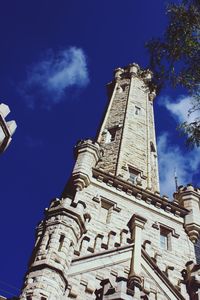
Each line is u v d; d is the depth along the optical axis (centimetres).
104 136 3173
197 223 2406
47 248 1631
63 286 1539
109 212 2239
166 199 2498
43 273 1502
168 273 1964
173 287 1838
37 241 1903
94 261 1775
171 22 1622
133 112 3566
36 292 1420
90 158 2477
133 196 2428
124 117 3403
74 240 1752
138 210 2336
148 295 1755
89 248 1848
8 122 1224
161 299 1773
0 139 1184
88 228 2033
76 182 2275
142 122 3462
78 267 1702
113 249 1881
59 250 1641
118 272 1788
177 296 1812
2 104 1223
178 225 2398
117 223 2162
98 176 2417
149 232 2219
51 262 1558
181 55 1589
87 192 2277
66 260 1628
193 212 2492
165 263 2056
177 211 2484
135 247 1933
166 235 2316
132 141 3089
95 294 1530
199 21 1584
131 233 2055
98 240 1923
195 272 1883
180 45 1595
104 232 2058
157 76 1688
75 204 1886
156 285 1825
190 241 2331
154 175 2933
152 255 2048
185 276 1933
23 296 1421
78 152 2538
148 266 1886
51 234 1708
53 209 1838
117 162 2764
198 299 1733
